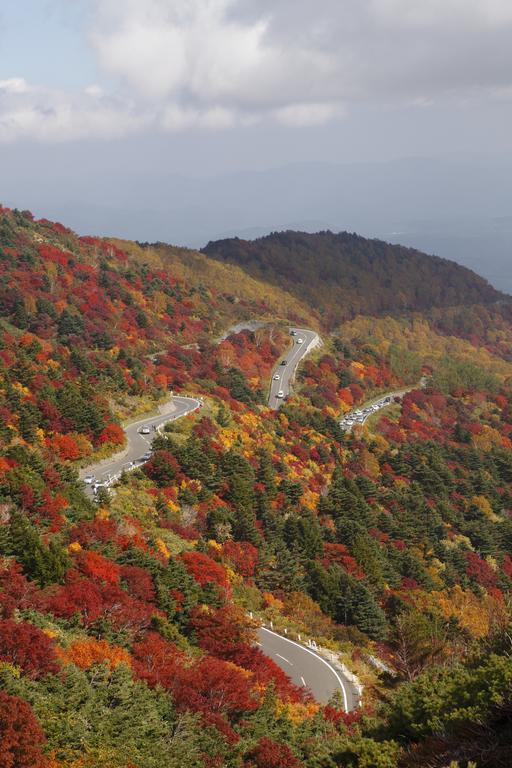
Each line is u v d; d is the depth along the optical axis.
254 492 71.38
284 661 45.31
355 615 53.66
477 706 22.66
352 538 67.31
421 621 46.19
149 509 60.69
